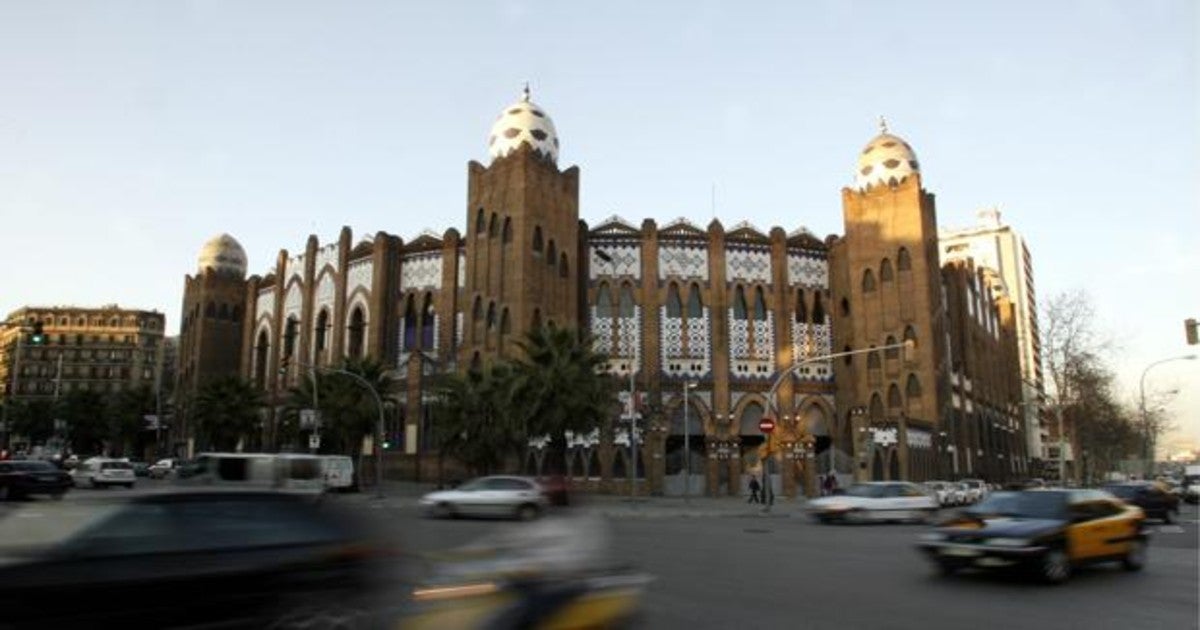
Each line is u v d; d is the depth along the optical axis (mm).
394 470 59906
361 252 67500
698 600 12617
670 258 62094
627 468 54969
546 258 56969
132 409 96812
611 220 62844
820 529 28562
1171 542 24422
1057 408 66938
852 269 62438
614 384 49812
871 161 63000
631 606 8523
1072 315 65500
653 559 18172
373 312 65000
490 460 44094
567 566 8133
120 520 7414
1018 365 102875
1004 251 146625
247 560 7656
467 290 58719
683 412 59531
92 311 147250
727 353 60719
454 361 61000
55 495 34906
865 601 12664
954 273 74938
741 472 59469
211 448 72125
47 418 107562
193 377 83812
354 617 8234
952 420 64562
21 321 145000
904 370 59406
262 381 76312
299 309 73125
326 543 8227
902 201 61406
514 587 7691
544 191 57656
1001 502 16453
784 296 62938
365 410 53562
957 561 14906
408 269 65938
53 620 6738
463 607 7551
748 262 63125
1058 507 15742
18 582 6688
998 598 13055
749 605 12211
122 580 7023
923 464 57000
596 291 61281
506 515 30516
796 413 61344
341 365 56000
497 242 57156
